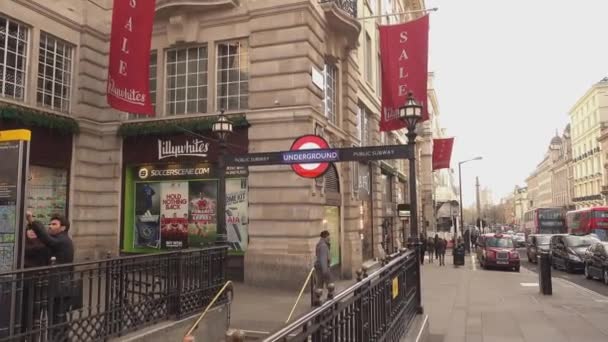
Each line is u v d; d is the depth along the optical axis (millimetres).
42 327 5531
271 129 14469
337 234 17219
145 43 13750
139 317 7113
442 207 51688
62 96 15180
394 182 30000
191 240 15336
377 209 22891
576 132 90438
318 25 15578
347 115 18531
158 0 15641
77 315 6523
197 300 8430
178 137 15539
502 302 13070
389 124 16672
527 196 156750
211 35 15656
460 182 49469
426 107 16391
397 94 16500
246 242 14734
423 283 17828
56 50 15031
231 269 14688
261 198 14344
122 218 15992
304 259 13562
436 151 36812
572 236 26875
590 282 20516
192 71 16094
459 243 27328
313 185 14289
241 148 14734
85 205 15336
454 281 18516
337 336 3840
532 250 33844
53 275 5762
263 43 14836
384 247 22422
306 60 14422
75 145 15266
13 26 13672
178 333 7668
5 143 6316
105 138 16156
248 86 15172
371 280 5066
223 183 10234
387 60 16781
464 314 11273
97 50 16172
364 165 20422
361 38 22266
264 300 11977
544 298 13867
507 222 177000
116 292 6758
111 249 15805
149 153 15852
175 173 15688
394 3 32562
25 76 13922
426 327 8375
